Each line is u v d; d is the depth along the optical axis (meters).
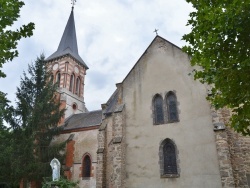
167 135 16.34
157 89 17.88
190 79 16.95
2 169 24.53
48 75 30.81
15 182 24.20
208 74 8.84
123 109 18.17
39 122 27.16
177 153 15.59
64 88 41.22
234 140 14.44
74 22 53.47
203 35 8.06
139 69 19.09
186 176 14.88
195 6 8.44
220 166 13.56
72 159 28.97
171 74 17.80
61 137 31.09
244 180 13.56
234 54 7.85
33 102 28.16
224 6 7.50
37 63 30.22
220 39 7.82
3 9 7.37
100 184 20.53
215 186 13.92
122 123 17.62
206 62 8.20
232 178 13.07
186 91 16.80
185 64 17.55
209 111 15.54
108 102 27.56
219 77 8.23
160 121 17.09
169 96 17.52
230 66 7.98
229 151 13.92
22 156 24.12
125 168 16.67
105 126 22.89
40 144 27.00
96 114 34.31
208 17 7.39
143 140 16.95
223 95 8.38
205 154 14.78
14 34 7.67
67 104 40.00
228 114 14.87
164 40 19.06
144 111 17.73
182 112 16.42
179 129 16.12
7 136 26.06
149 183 15.72
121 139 17.02
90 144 29.06
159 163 15.92
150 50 19.30
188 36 8.55
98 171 21.06
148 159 16.34
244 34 7.55
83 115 36.16
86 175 27.98
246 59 7.31
